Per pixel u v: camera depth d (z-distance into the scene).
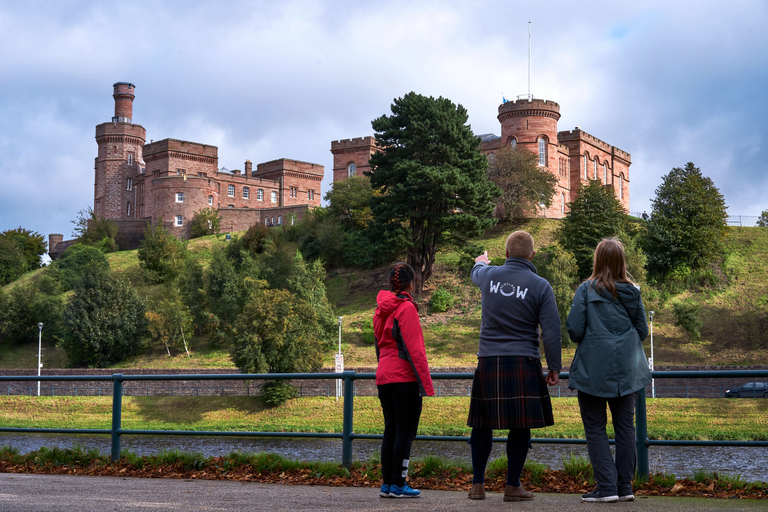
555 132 81.38
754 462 16.77
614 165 99.38
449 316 56.41
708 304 55.81
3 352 63.19
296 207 97.00
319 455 11.52
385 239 57.50
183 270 72.81
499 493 6.58
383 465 6.36
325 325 51.62
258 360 41.16
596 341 5.91
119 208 113.88
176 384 40.31
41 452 9.23
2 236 95.81
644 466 6.96
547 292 5.93
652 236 61.78
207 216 95.31
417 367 6.16
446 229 57.47
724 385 35.97
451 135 58.91
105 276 58.78
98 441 16.47
